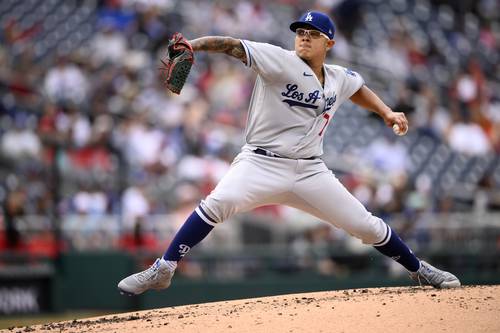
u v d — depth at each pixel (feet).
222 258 135.95
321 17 57.82
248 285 132.98
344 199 60.34
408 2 228.63
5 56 180.24
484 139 203.10
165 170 160.76
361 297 59.93
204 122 173.58
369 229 61.00
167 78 54.80
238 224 148.56
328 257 139.03
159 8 197.06
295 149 58.65
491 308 53.01
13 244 137.69
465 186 184.65
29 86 172.86
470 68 219.00
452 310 52.80
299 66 57.41
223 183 58.39
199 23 199.11
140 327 53.88
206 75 184.44
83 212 147.54
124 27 191.72
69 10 195.42
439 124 197.88
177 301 130.72
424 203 160.45
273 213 153.48
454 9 234.79
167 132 166.91
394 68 211.20
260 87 58.75
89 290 132.36
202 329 51.47
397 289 66.23
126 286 59.00
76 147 157.89
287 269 137.59
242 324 52.03
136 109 171.12
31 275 131.13
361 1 220.23
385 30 219.00
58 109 164.66
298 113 58.18
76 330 55.21
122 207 150.82
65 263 132.87
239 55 56.34
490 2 241.14
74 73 175.94
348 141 183.62
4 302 129.39
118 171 155.63
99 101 172.35
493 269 140.97
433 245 147.13
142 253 133.18
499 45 233.55
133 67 182.80
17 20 192.13
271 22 209.05
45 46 186.29
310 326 50.47
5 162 153.79
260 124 58.59
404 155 185.68
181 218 148.77
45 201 144.66
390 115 62.75
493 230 148.05
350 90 61.62
